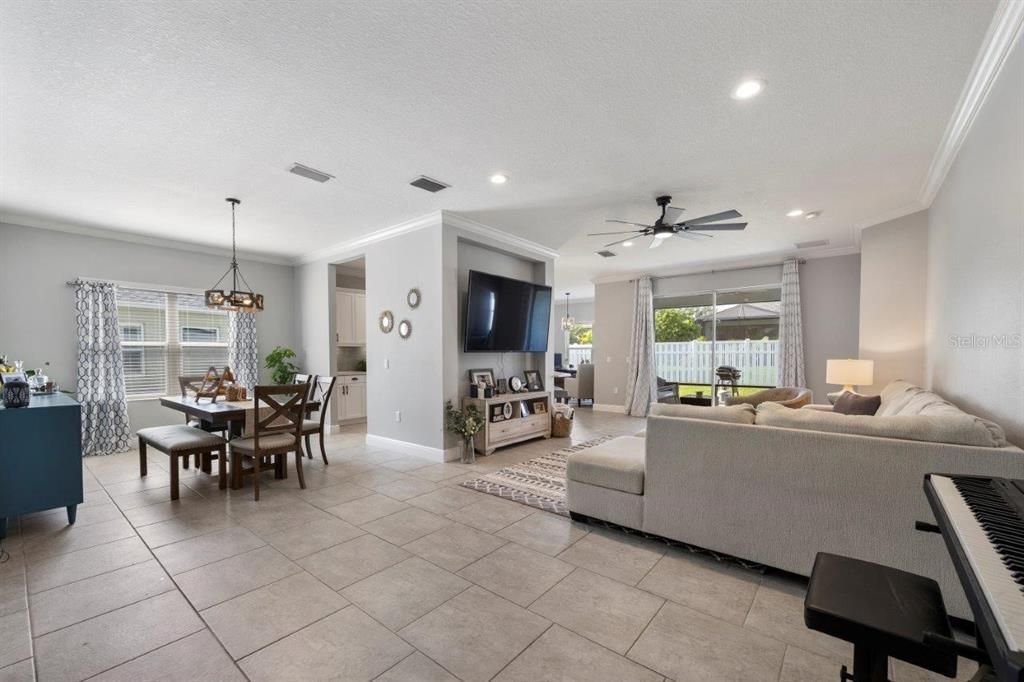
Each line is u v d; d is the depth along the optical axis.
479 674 1.64
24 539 2.75
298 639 1.83
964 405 2.76
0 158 3.11
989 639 0.66
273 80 2.23
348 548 2.65
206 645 1.79
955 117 2.58
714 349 7.49
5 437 2.76
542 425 5.79
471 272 4.84
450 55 2.04
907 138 2.86
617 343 8.49
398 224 4.92
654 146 3.00
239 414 3.69
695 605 2.08
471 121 2.66
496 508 3.31
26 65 2.08
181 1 1.69
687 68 2.15
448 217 4.64
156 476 4.14
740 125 2.71
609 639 1.83
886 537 2.02
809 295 6.39
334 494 3.63
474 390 5.02
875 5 1.74
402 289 5.05
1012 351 2.01
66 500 2.95
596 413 8.26
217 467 4.48
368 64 2.11
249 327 6.21
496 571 2.38
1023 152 1.83
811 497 2.20
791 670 1.65
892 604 1.17
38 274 4.72
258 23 1.82
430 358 4.77
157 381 5.54
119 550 2.61
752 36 1.92
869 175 3.46
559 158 3.18
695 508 2.53
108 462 4.63
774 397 4.16
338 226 4.97
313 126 2.70
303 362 6.66
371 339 5.47
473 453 4.65
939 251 3.49
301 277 6.69
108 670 1.64
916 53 2.03
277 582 2.26
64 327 4.86
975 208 2.51
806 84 2.28
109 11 1.74
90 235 5.02
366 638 1.83
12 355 4.57
